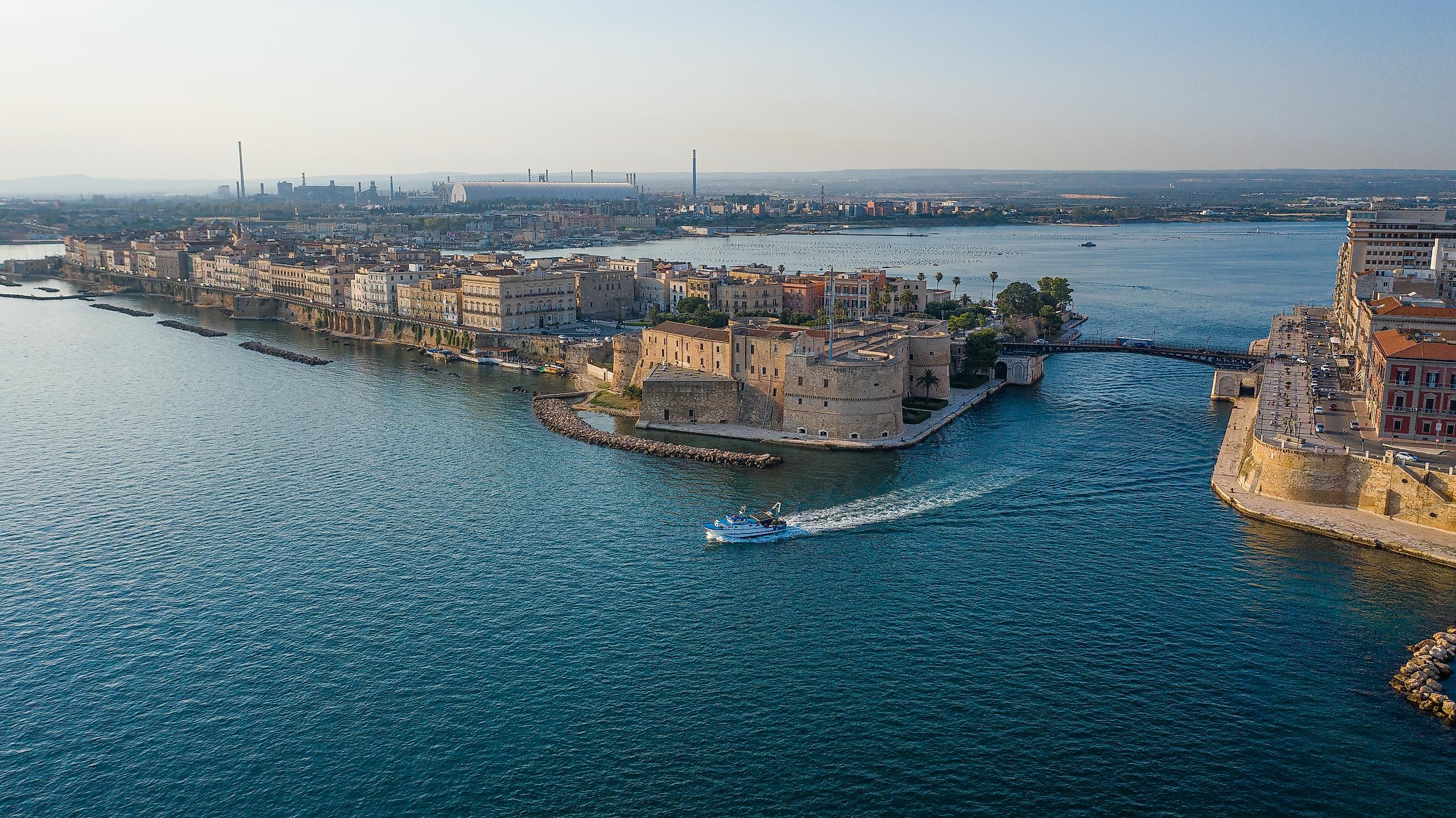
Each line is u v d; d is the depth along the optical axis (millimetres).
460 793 101438
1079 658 126188
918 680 121562
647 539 167250
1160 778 103062
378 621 137500
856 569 154375
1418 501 164875
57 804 100375
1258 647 128250
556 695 118688
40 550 162500
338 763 106312
